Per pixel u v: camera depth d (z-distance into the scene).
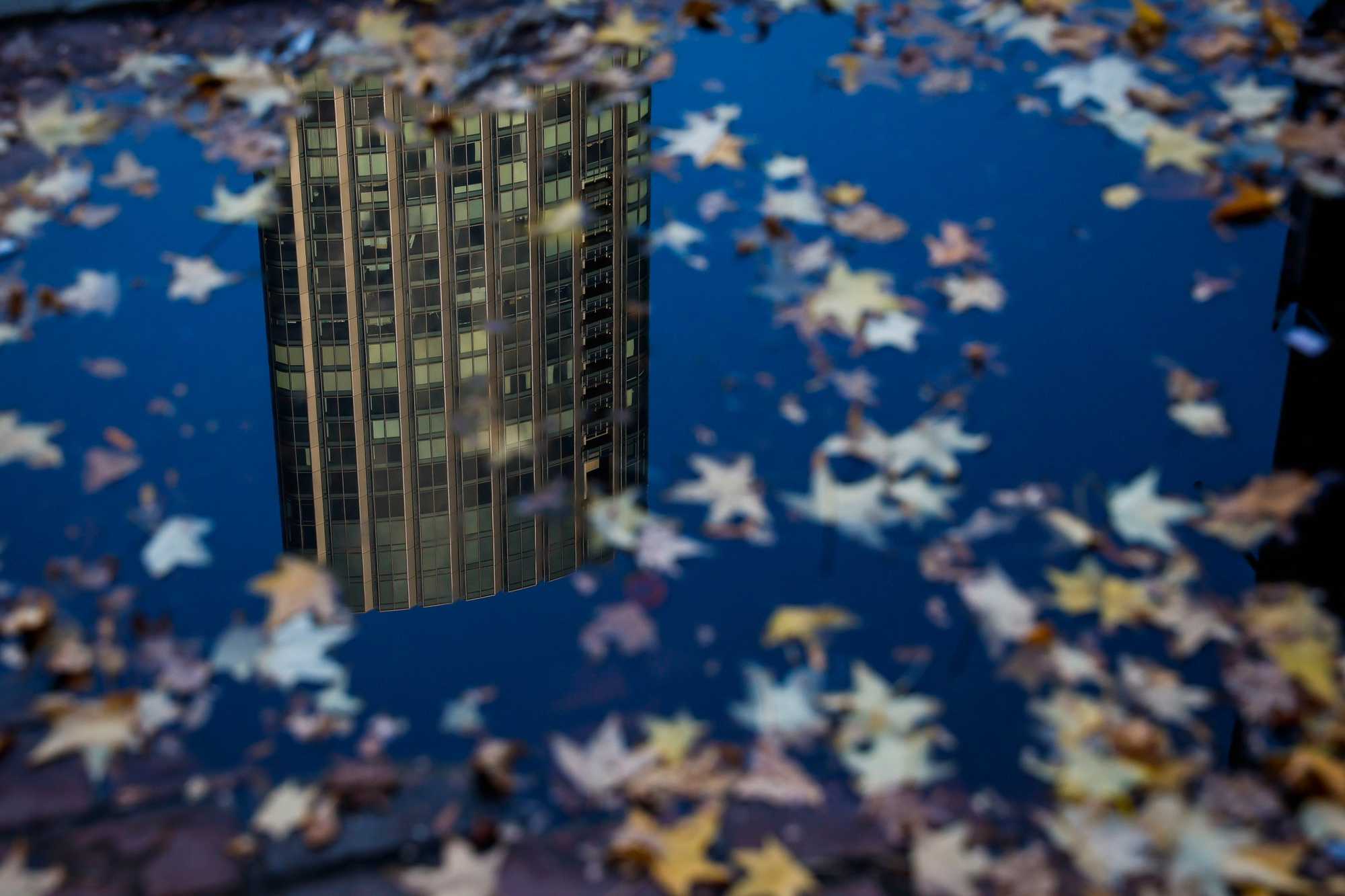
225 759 3.17
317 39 5.79
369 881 2.85
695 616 3.57
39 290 4.81
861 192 5.11
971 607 3.52
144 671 3.41
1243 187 4.89
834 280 4.67
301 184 5.53
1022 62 5.85
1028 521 3.81
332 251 33.59
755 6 6.18
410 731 3.27
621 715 3.29
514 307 33.69
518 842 2.92
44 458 4.18
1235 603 3.47
